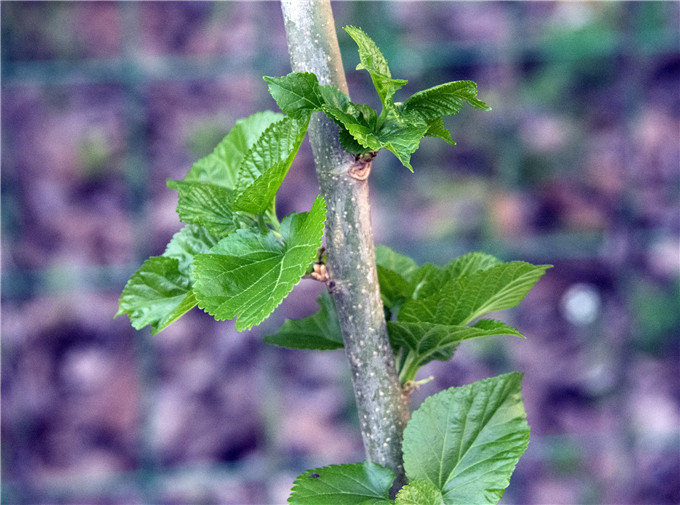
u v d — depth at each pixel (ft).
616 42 3.15
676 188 3.40
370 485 1.04
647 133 3.48
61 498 3.17
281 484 3.16
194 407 3.28
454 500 1.03
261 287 0.94
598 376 3.22
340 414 3.27
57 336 3.41
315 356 3.40
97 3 3.80
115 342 3.43
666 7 3.29
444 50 3.32
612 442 3.06
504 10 3.71
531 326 3.34
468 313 1.12
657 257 3.28
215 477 3.08
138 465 3.19
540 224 3.43
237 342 3.39
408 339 1.12
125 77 3.09
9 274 3.14
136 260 3.22
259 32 3.19
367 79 3.41
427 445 1.05
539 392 3.20
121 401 3.30
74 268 3.26
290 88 0.99
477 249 3.18
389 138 1.00
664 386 3.17
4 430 3.23
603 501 3.06
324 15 1.04
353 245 1.05
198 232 1.11
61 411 3.27
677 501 3.04
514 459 1.04
